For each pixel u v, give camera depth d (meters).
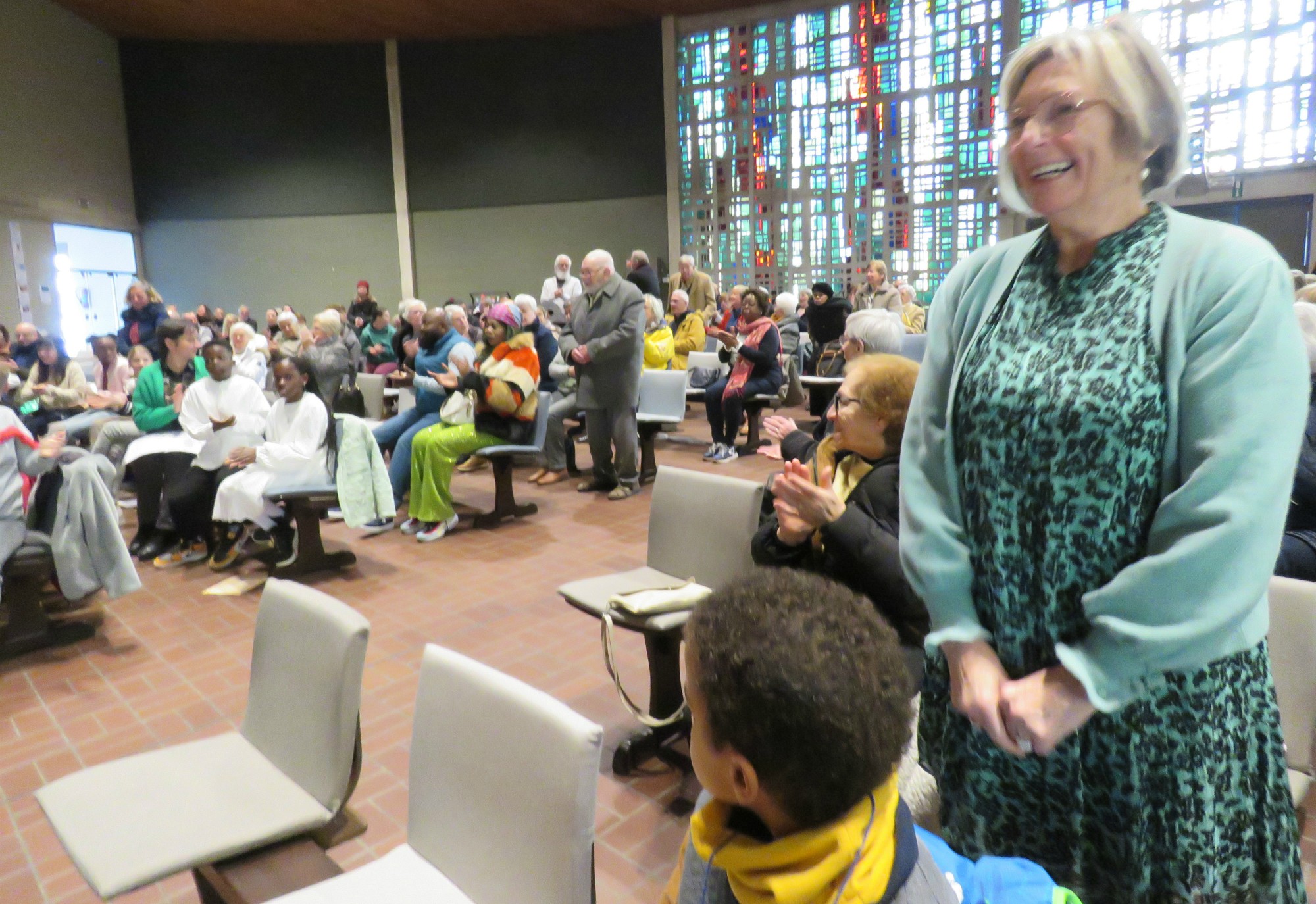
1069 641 1.03
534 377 5.56
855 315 3.49
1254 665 1.04
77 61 13.83
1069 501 1.01
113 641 3.78
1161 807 1.03
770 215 14.96
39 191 12.83
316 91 15.64
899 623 1.88
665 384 6.71
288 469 4.50
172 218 15.58
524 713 1.41
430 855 1.57
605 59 15.25
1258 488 0.87
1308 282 3.88
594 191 15.62
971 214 13.52
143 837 1.61
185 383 5.14
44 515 3.75
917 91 13.66
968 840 1.20
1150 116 0.99
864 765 0.67
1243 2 10.55
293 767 1.85
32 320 12.58
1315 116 10.34
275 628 1.98
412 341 7.27
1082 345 1.02
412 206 16.06
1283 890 1.06
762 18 14.38
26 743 2.90
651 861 2.19
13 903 2.12
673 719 2.34
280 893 1.57
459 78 15.66
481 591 4.27
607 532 5.31
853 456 2.07
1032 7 12.47
